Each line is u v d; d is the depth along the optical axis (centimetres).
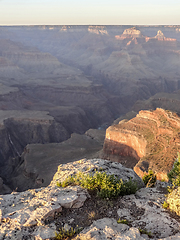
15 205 1205
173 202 1080
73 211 1102
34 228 991
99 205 1147
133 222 1020
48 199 1147
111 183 1237
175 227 973
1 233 973
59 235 941
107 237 903
